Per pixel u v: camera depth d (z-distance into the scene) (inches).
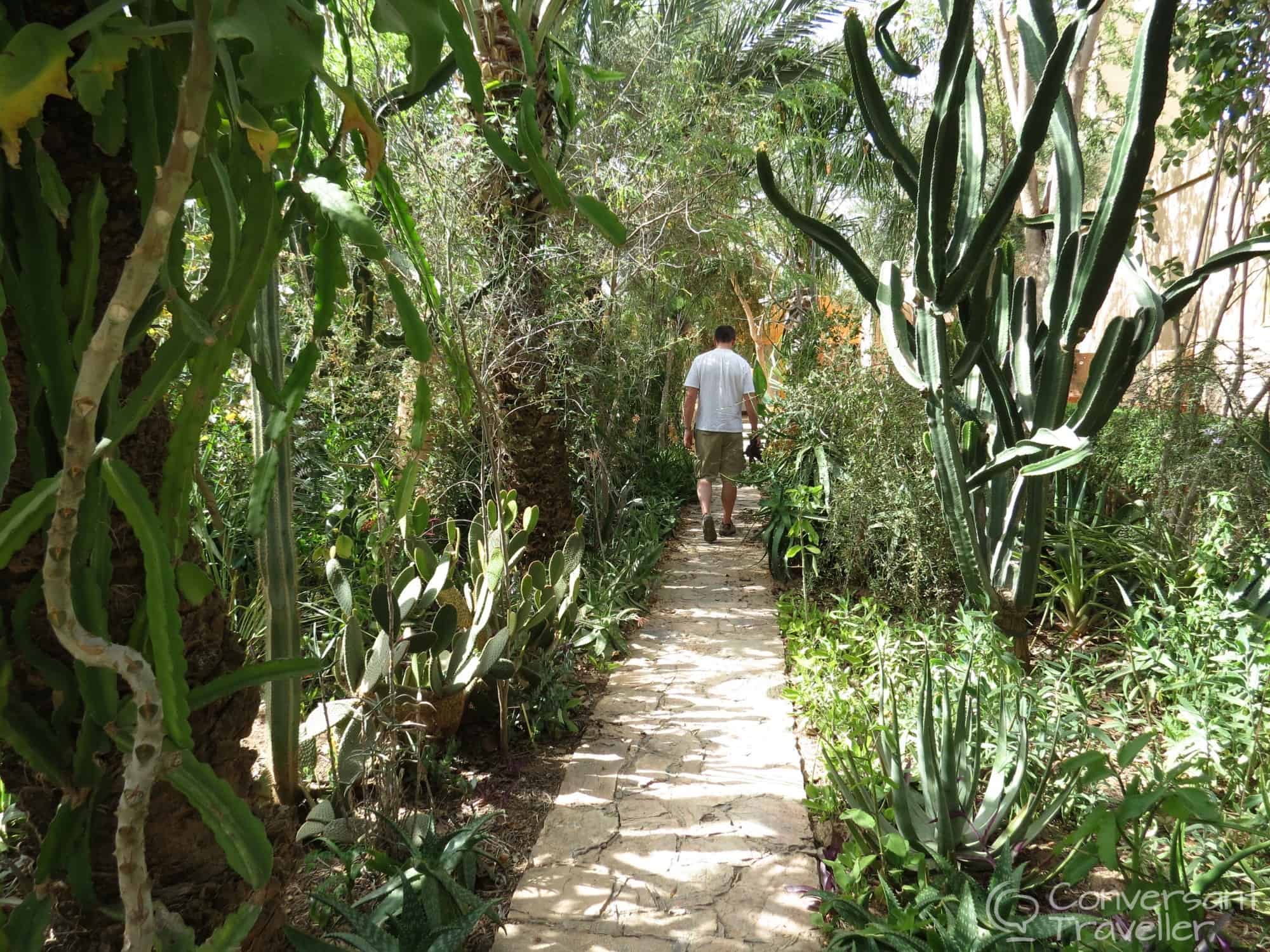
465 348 113.3
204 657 51.8
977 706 97.3
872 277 137.6
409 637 96.2
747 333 527.8
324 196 39.9
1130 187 109.0
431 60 33.8
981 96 122.2
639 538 221.3
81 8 40.7
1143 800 51.3
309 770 97.3
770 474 240.5
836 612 153.9
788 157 364.5
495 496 125.4
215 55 28.5
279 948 61.1
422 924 69.4
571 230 158.4
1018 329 134.6
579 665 149.6
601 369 184.7
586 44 265.1
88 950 48.6
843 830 95.7
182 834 51.0
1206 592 127.0
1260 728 92.6
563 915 80.5
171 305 34.3
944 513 134.7
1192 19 189.9
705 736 120.6
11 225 38.7
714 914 80.4
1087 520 180.4
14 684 45.2
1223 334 253.8
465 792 104.3
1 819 66.8
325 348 103.3
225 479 122.3
